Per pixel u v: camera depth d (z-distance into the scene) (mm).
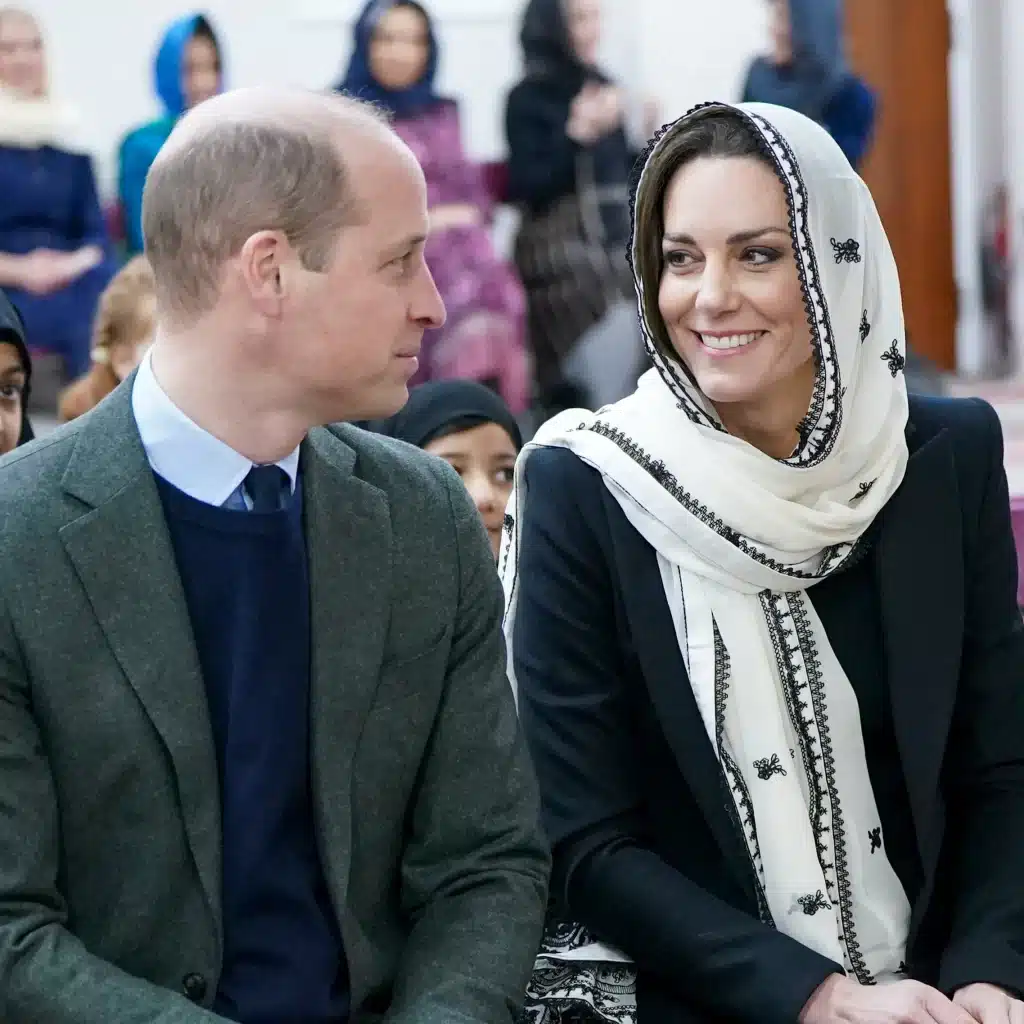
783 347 6137
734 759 6203
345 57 21562
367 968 5512
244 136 5070
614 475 6352
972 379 25281
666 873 6133
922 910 6258
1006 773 6441
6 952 4980
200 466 5289
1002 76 25781
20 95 16703
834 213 6059
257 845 5301
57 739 5102
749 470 6273
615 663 6379
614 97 17422
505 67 21078
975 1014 5863
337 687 5414
